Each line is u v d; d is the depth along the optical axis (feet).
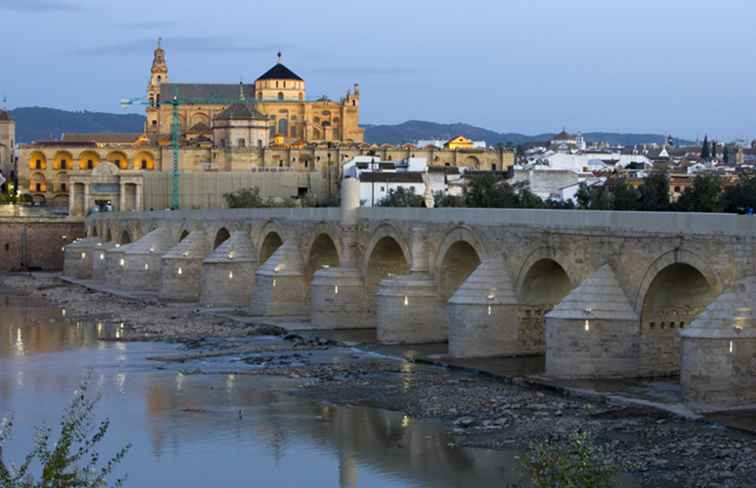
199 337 357.61
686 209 522.06
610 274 250.16
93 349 334.85
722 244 219.61
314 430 219.20
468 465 189.78
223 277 451.94
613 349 243.60
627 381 241.35
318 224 392.47
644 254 241.35
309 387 262.88
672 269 237.66
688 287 243.60
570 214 266.57
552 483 136.77
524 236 282.56
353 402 243.60
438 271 322.34
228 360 307.58
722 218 220.43
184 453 204.23
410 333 321.93
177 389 264.11
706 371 207.82
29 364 304.71
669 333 245.86
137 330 381.60
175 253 496.64
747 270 213.25
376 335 341.21
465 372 271.28
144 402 248.73
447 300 322.75
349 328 361.71
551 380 245.65
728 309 208.54
